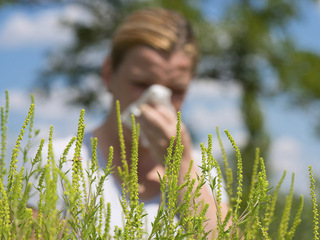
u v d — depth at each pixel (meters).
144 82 1.58
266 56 13.15
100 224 0.58
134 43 1.58
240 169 0.58
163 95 1.32
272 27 12.87
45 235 0.52
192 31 1.78
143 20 1.64
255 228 0.61
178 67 1.64
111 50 1.71
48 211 0.52
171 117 1.15
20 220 0.51
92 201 0.56
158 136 1.11
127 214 0.59
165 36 1.61
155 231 0.57
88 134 1.43
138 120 1.14
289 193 0.65
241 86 13.17
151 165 1.31
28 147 0.57
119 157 1.34
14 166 0.55
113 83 1.66
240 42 12.70
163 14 1.68
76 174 0.56
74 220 0.54
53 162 0.49
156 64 1.59
